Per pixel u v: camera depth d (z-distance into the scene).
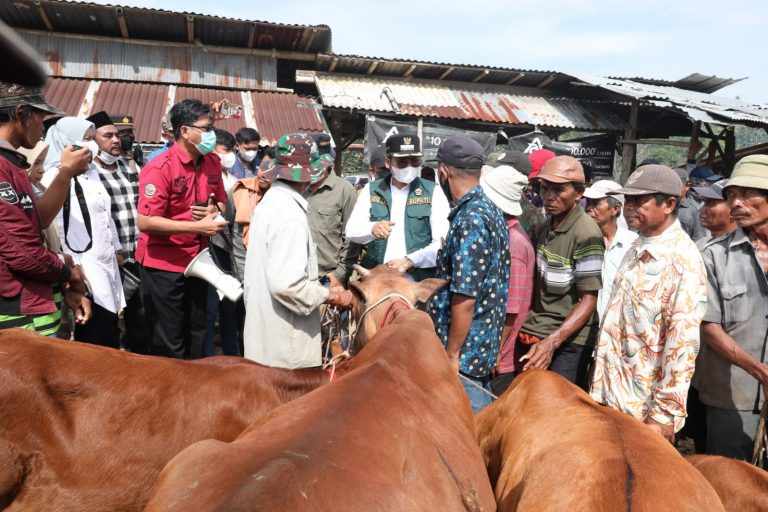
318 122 11.02
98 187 4.66
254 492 1.11
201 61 11.88
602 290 4.47
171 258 4.37
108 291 4.55
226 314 5.95
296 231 3.25
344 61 11.99
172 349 4.47
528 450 2.23
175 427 2.53
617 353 3.18
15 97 3.22
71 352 2.52
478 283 3.25
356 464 1.33
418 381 2.03
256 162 7.40
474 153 3.51
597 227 4.02
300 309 3.24
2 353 2.40
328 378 2.73
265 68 12.09
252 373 2.69
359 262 5.12
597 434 2.05
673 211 3.04
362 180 14.31
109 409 2.46
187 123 4.20
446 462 1.70
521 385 2.65
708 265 3.47
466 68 12.16
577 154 12.38
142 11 10.27
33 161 4.09
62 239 4.42
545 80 12.93
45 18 10.70
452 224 3.42
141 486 2.48
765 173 3.29
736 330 3.41
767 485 2.35
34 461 2.35
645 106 12.42
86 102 10.48
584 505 1.72
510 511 2.13
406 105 11.75
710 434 3.61
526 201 6.97
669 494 1.70
